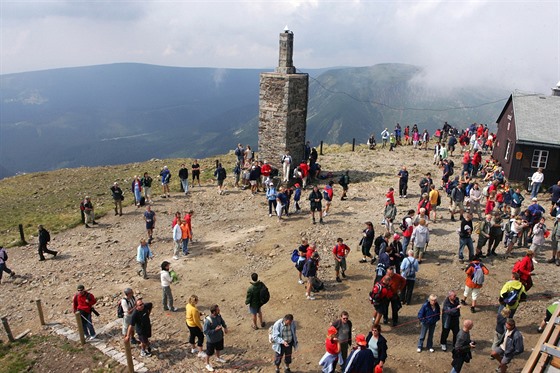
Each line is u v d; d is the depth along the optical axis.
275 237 22.77
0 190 37.91
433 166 36.12
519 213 22.58
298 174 30.05
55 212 30.67
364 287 17.52
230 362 13.73
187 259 21.14
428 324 13.40
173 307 16.92
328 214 25.47
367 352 11.14
